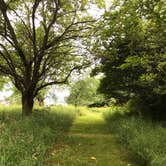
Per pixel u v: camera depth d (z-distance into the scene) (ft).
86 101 141.08
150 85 48.32
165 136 34.06
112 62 56.54
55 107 82.64
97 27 54.03
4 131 32.07
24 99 55.21
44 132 38.11
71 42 56.90
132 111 64.08
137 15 36.83
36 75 54.65
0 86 73.77
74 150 37.83
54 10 54.44
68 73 60.54
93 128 59.72
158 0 33.53
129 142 37.63
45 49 53.83
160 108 56.90
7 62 53.47
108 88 61.87
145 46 40.88
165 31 35.01
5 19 51.47
